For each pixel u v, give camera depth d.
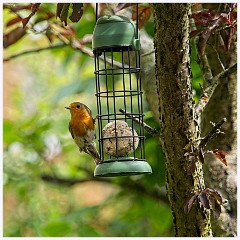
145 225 14.05
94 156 10.20
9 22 10.69
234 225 10.18
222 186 10.39
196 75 11.83
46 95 17.05
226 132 10.60
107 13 11.39
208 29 8.73
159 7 8.33
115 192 15.27
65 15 8.48
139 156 11.75
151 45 11.55
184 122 8.39
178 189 8.49
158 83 8.48
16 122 15.73
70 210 15.75
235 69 9.00
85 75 15.17
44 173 14.92
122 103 13.38
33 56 17.38
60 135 14.96
